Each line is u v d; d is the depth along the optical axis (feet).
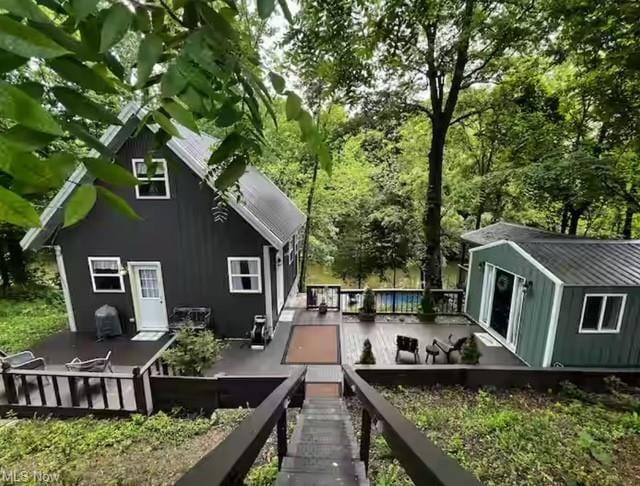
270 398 5.94
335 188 47.70
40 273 43.55
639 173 29.96
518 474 10.72
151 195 25.79
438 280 35.96
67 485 10.84
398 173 52.11
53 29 1.76
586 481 10.36
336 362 23.26
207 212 25.99
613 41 17.46
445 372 18.31
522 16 17.83
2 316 32.53
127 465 12.05
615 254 24.91
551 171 30.89
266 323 26.63
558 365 22.34
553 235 33.94
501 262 27.53
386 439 4.61
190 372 18.99
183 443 13.69
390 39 12.23
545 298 22.53
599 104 23.41
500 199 42.73
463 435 12.89
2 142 1.54
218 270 26.94
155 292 27.73
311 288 34.27
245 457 3.36
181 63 2.22
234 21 3.21
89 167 2.02
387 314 33.04
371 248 52.65
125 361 23.03
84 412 16.71
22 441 13.94
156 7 2.33
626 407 15.46
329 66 10.81
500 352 25.91
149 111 2.42
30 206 1.59
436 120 33.32
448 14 15.75
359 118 28.04
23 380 16.84
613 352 22.24
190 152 24.58
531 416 14.65
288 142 25.04
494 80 31.83
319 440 9.93
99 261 26.81
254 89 2.61
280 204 35.32
